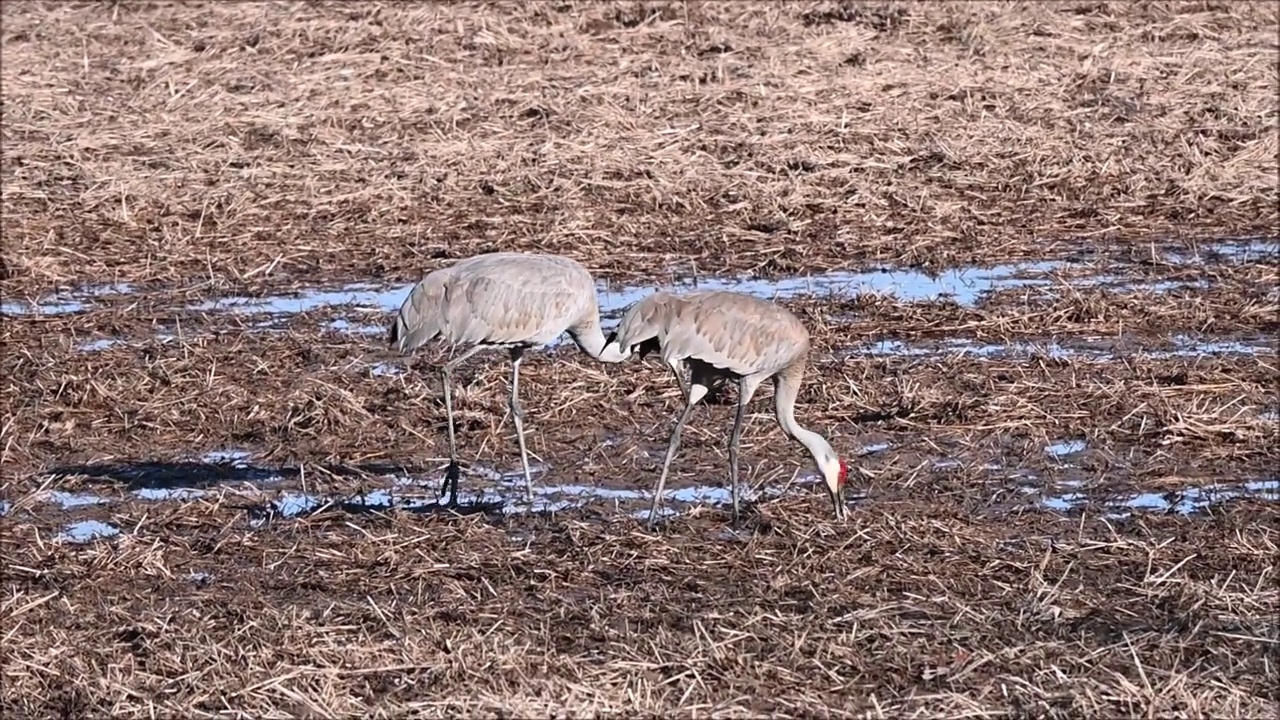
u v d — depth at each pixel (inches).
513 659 1103.0
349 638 1146.0
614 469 1473.9
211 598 1227.9
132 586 1256.2
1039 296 1879.9
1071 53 2874.0
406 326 1419.8
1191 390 1612.9
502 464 1491.1
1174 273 1964.8
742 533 1332.4
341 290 1951.3
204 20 3171.8
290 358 1729.8
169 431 1563.7
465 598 1212.5
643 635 1143.0
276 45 2962.6
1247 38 2962.6
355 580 1254.9
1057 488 1417.3
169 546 1323.8
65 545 1328.7
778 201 2197.3
